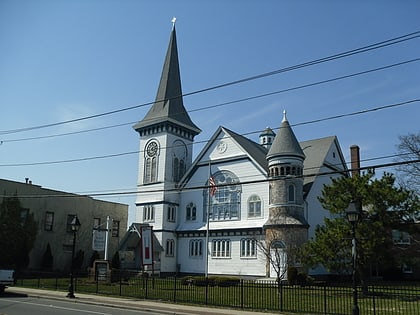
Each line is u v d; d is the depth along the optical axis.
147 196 57.38
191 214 55.44
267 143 64.44
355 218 19.77
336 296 27.75
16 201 50.03
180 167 59.25
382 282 46.06
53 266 54.19
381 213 29.28
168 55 64.00
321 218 49.69
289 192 45.50
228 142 53.41
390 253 29.61
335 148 55.22
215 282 35.44
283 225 43.94
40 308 21.11
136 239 54.34
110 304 23.70
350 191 30.19
